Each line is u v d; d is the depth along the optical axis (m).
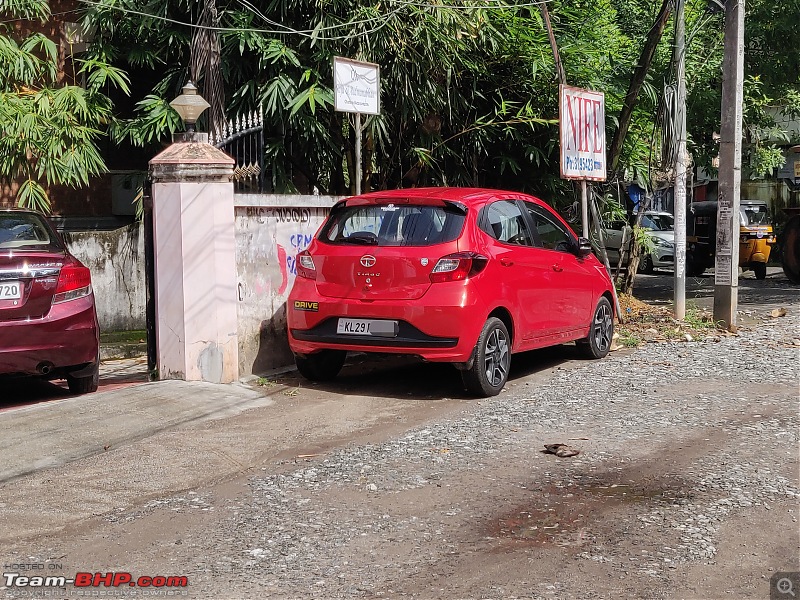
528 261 8.20
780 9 20.69
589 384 8.20
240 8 11.77
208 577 4.10
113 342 10.74
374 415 7.11
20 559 4.36
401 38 11.59
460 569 4.14
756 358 9.46
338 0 11.38
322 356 8.27
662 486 5.27
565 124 10.76
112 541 4.57
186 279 7.81
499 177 14.12
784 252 19.70
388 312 7.42
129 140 13.88
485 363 7.57
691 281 20.66
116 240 10.84
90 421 6.71
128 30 12.00
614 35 13.95
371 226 7.77
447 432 6.51
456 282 7.34
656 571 4.10
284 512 4.93
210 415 7.03
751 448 6.04
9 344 7.30
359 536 4.56
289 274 8.98
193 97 7.98
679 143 12.05
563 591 3.90
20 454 5.95
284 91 11.04
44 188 13.63
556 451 5.95
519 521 4.73
